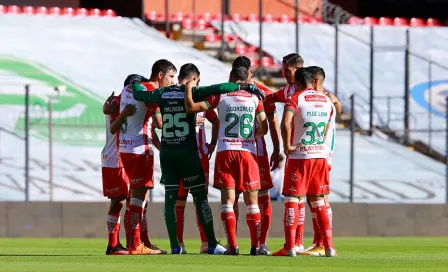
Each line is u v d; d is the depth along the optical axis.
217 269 28.23
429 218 70.00
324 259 34.50
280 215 65.94
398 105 102.06
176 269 28.05
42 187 79.31
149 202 64.81
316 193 35.69
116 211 38.28
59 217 65.38
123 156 37.25
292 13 118.12
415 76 107.31
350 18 118.50
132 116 37.12
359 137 95.19
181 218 38.69
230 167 35.91
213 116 37.59
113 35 105.56
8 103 89.44
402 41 113.62
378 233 69.12
